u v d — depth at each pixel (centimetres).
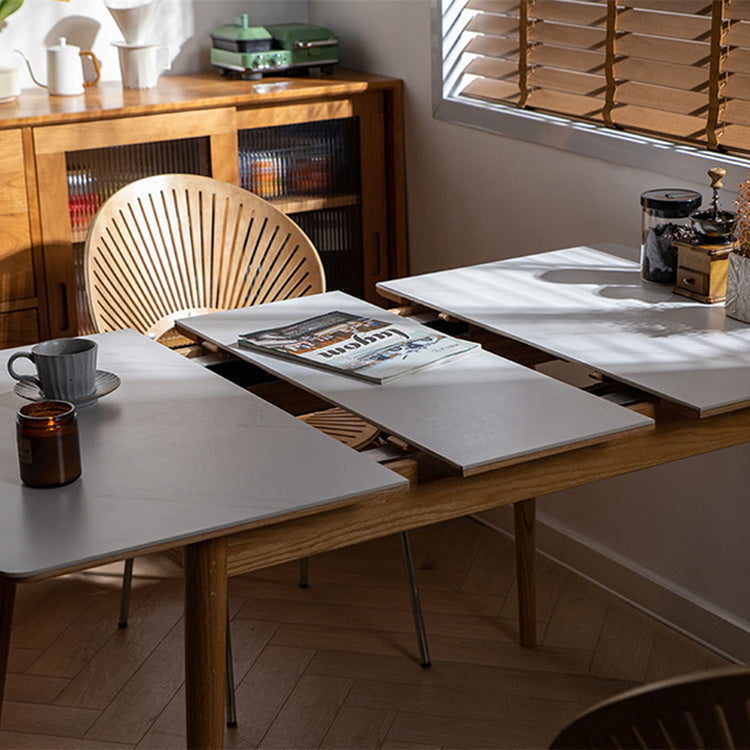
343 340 195
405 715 226
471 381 176
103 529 133
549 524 288
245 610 266
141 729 222
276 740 219
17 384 177
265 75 320
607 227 258
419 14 301
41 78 312
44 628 259
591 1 258
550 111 273
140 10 298
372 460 151
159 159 286
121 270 247
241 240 261
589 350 184
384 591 274
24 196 270
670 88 244
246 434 160
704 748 79
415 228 322
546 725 222
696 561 251
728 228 207
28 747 217
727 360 179
